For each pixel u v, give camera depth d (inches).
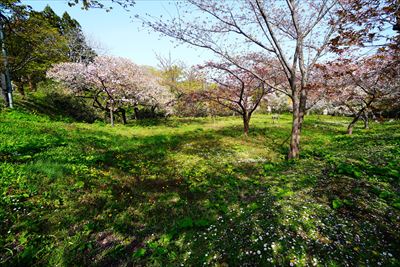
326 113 1670.8
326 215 155.7
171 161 340.5
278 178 247.1
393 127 734.5
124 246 144.6
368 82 486.6
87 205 184.4
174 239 151.5
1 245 127.5
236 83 574.9
